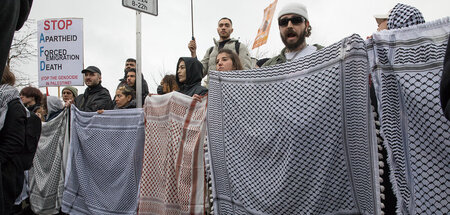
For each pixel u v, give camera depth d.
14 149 2.65
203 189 2.77
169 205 2.94
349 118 1.93
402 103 1.73
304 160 2.06
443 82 1.18
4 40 1.25
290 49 3.12
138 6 3.85
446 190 1.56
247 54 4.52
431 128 1.61
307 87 2.09
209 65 4.71
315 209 2.02
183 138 2.98
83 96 4.95
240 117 2.42
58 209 4.05
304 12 3.06
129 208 3.42
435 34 1.66
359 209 1.93
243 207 2.37
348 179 1.96
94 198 3.71
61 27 5.62
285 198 2.12
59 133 4.25
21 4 1.42
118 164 3.56
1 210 1.42
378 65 1.81
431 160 1.61
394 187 1.68
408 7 2.08
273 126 2.22
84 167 3.87
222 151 2.53
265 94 2.29
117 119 3.65
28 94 5.12
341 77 1.95
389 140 1.73
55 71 5.60
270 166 2.23
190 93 3.38
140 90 3.81
